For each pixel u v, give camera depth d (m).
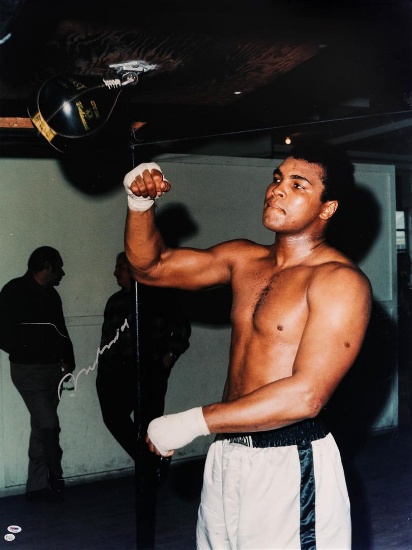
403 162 5.38
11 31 2.47
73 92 2.17
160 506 3.61
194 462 4.20
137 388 3.29
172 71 3.02
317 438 1.90
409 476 3.96
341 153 1.91
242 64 2.97
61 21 2.38
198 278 2.08
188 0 2.28
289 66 3.06
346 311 1.73
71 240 3.89
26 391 3.65
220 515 1.96
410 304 5.00
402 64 3.00
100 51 2.68
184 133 4.05
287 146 5.38
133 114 3.62
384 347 4.74
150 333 3.65
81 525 3.39
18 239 3.78
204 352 4.22
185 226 4.15
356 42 2.75
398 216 5.74
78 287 3.90
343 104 3.57
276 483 1.85
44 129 2.20
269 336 1.86
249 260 2.03
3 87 3.06
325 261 1.87
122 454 4.02
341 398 4.65
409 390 5.12
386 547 3.10
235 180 4.25
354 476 3.98
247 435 1.90
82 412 3.92
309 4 2.46
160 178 1.91
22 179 3.78
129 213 1.98
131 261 2.07
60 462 3.76
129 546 3.17
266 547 1.85
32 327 3.64
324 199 1.87
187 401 4.19
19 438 3.77
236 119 4.01
